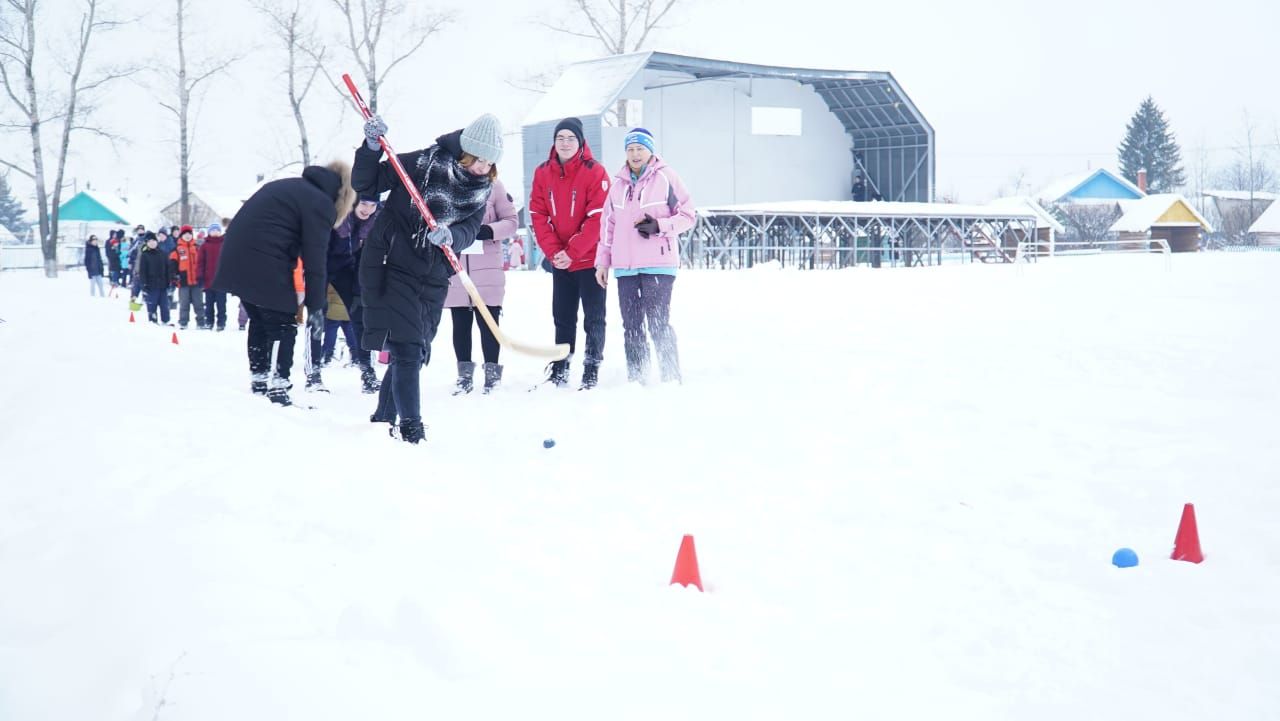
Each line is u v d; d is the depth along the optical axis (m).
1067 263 30.38
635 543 3.78
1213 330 10.46
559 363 7.93
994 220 39.34
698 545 3.77
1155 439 5.37
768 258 35.84
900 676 2.65
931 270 27.27
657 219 7.51
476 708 2.30
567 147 7.65
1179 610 3.11
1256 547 3.63
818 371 8.21
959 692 2.56
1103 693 2.57
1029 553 3.68
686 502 4.38
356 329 8.89
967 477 4.72
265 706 2.22
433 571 3.27
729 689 2.50
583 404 6.80
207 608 2.73
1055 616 3.08
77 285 30.52
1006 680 2.65
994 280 21.05
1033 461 4.99
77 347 8.88
